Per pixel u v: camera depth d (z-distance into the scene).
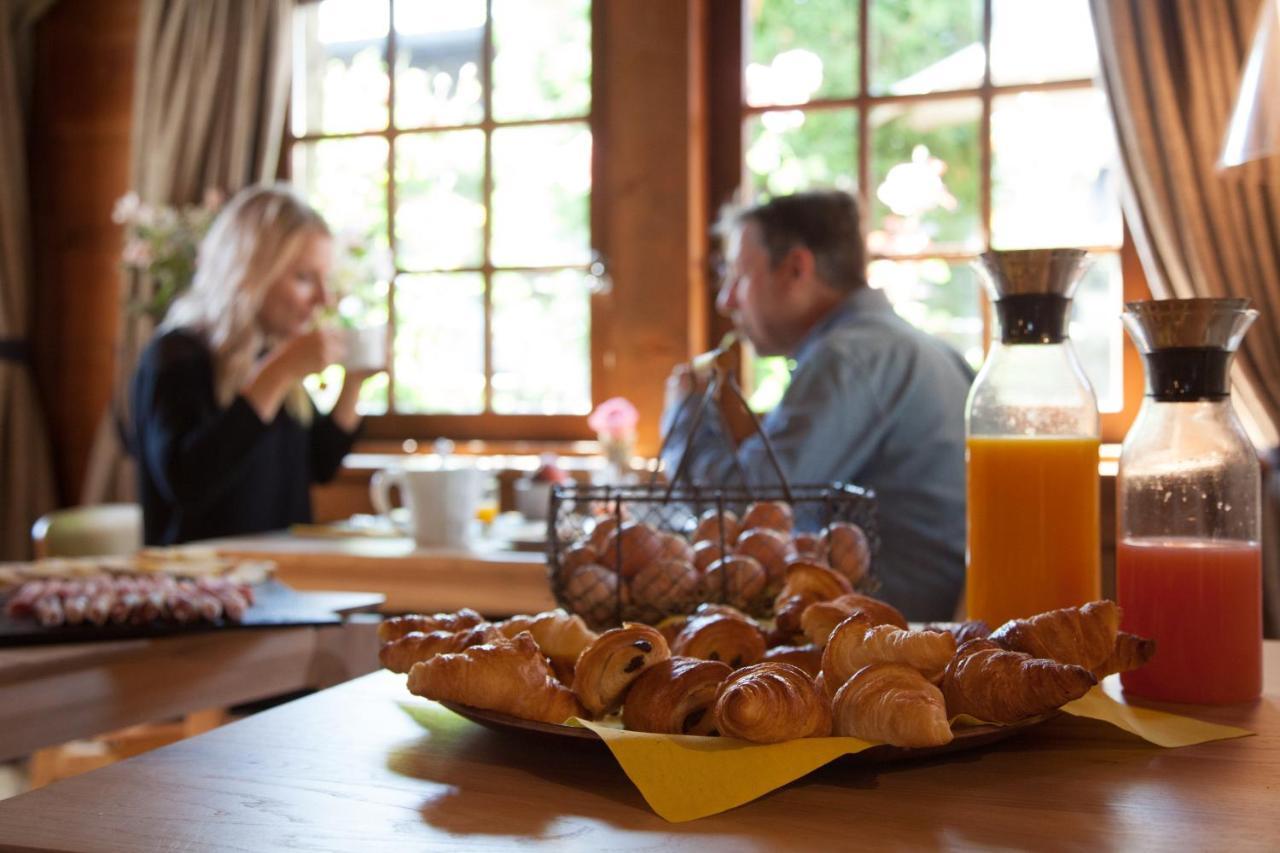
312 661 1.16
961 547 1.68
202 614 1.04
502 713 0.57
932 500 1.68
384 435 3.11
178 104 3.13
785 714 0.51
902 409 1.68
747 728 0.51
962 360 1.91
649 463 2.67
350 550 1.65
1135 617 0.73
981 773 0.55
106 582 1.10
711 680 0.56
